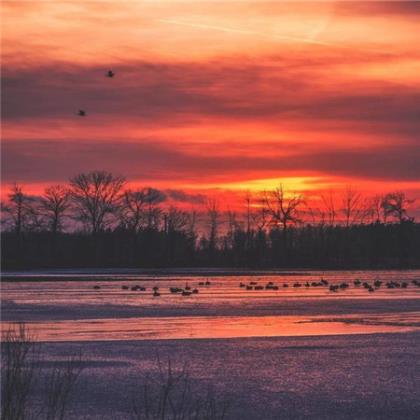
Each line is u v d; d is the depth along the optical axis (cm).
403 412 4544
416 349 6906
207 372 5719
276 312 10938
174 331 8294
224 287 18200
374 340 7538
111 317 9994
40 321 9394
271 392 5041
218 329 8525
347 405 4697
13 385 2786
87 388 5038
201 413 4341
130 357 6334
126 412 4403
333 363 6125
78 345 7006
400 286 18762
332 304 12569
